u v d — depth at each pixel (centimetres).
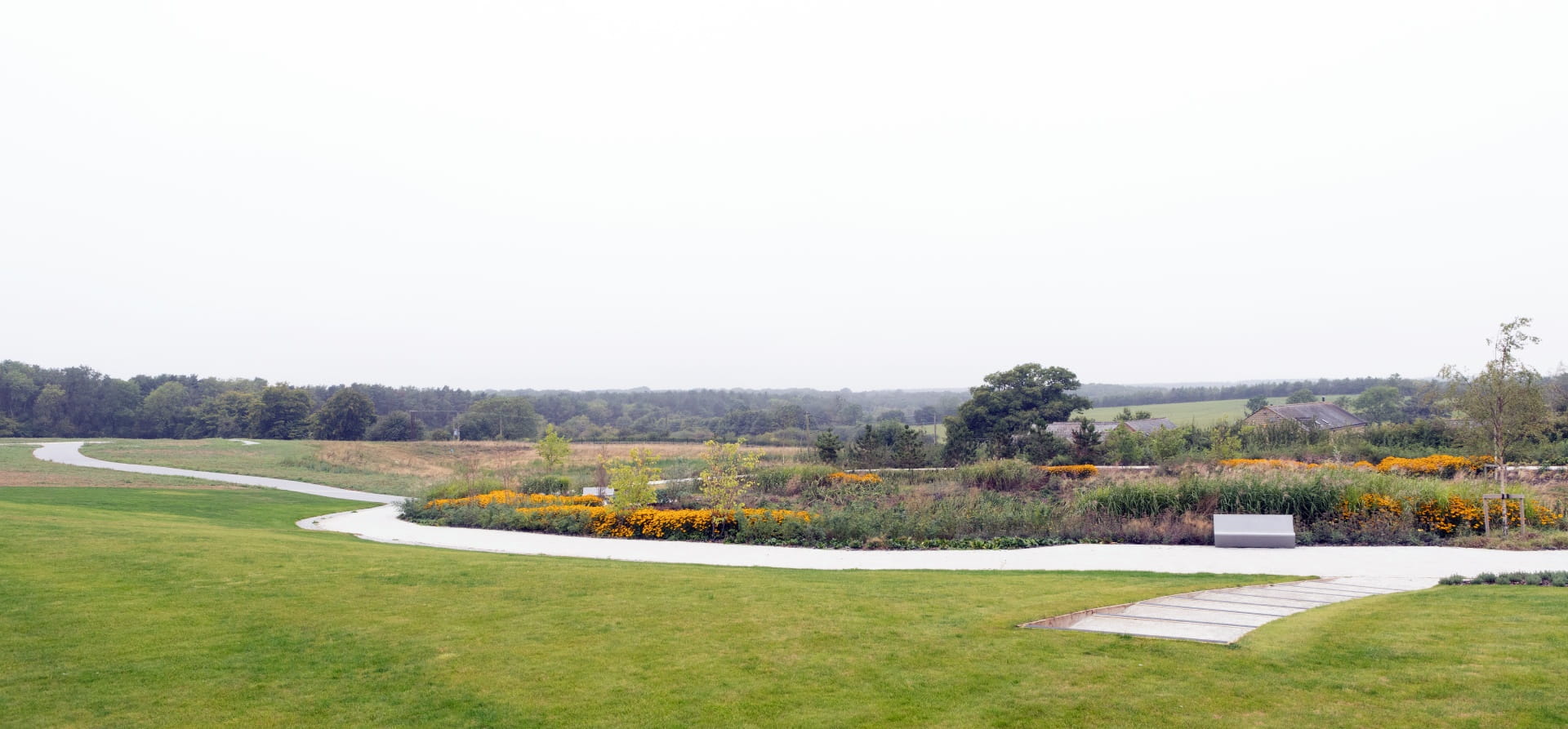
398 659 672
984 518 1609
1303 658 623
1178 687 566
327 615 818
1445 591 900
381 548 1365
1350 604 830
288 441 6731
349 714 548
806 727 516
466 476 2978
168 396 9344
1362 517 1469
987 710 535
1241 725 491
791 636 736
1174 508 1577
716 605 873
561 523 1772
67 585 898
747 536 1570
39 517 1431
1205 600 874
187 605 840
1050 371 4850
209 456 5034
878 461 3191
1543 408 1562
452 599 898
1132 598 895
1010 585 996
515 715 545
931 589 966
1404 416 5872
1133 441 3272
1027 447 3369
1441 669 582
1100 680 586
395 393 11806
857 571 1165
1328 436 3169
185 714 548
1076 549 1402
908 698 564
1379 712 503
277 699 579
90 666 645
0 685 601
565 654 685
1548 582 952
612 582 1011
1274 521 1391
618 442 7038
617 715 543
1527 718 483
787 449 4728
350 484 3722
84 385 9212
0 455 4509
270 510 2255
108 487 2711
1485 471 2019
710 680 614
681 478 3166
